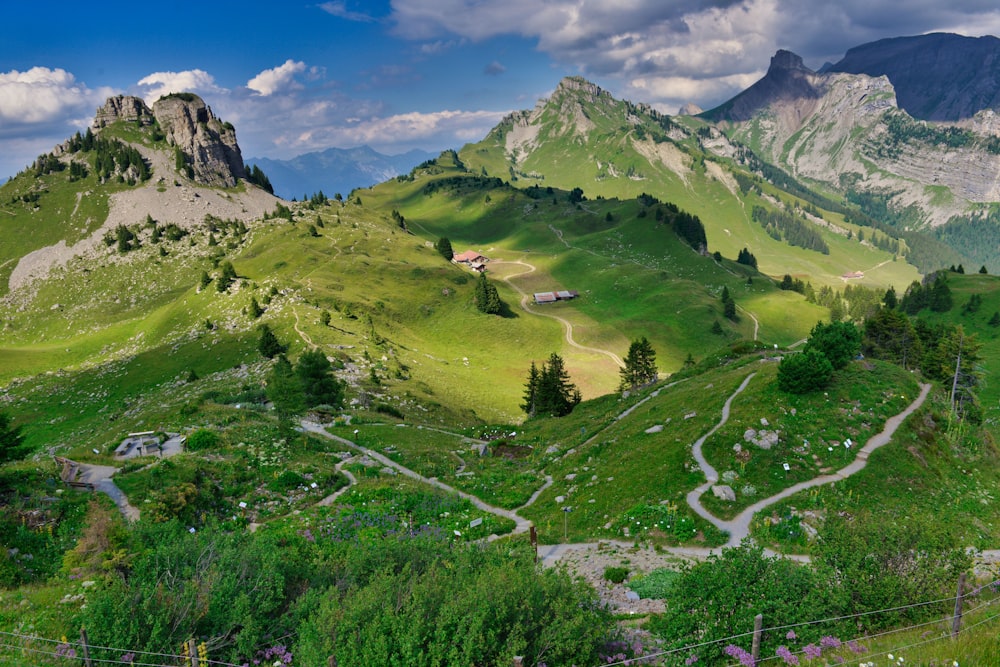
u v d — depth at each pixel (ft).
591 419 260.62
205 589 70.08
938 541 67.10
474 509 162.20
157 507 127.13
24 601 73.82
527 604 59.67
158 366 443.32
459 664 53.31
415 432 256.11
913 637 56.44
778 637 58.80
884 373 178.70
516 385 497.46
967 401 241.14
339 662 55.42
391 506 156.87
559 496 159.22
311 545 105.91
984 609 60.54
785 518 120.78
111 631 61.93
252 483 162.61
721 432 152.25
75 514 120.06
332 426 253.65
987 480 142.10
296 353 407.44
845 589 62.90
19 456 138.62
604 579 105.09
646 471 149.79
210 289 571.28
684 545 118.11
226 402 294.25
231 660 63.26
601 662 61.05
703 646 58.95
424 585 62.80
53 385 459.32
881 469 134.62
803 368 163.22
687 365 385.29
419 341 572.92
